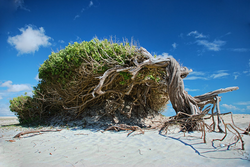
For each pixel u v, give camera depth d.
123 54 10.44
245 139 6.41
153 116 15.13
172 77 9.54
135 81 11.94
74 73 12.37
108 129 10.30
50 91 14.72
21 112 15.76
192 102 9.86
